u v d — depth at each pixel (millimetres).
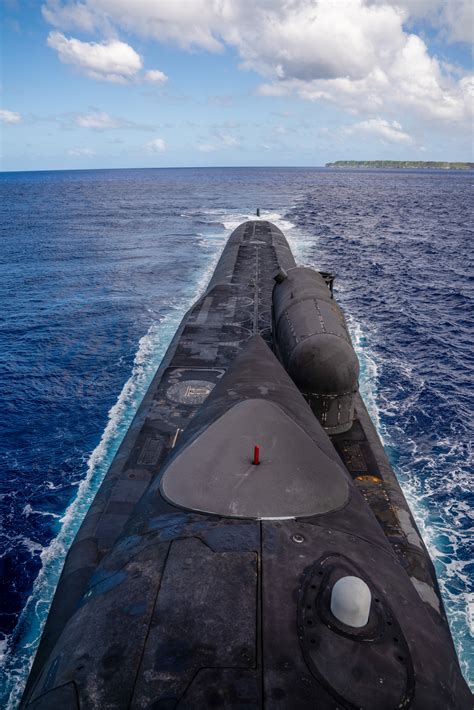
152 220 101375
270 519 7668
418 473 22016
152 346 37125
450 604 15656
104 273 58344
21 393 30312
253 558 6953
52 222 100000
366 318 42562
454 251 70250
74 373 33031
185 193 176250
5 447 24891
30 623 15391
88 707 5301
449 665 6059
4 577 17109
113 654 5832
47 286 53312
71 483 22109
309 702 5258
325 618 6031
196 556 7027
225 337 27578
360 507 8516
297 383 16344
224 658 5676
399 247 72688
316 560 6926
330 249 70188
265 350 13742
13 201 149250
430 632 6398
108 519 14758
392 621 6195
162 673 5555
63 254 68750
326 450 9648
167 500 8305
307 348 16047
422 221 101375
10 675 13742
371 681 5465
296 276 20859
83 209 124312
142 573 6879
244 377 12086
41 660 11109
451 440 24484
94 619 6438
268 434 9047
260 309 32125
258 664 5605
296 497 8031
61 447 24859
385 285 52625
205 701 5262
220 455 8688
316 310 17766
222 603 6305
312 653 5691
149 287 52594
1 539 18797
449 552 17688
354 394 16844
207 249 71312
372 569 7043
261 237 55000
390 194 172625
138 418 19812
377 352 35344
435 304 46594
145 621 6156
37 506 20641
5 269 60469
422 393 29188
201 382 22391
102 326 41375
